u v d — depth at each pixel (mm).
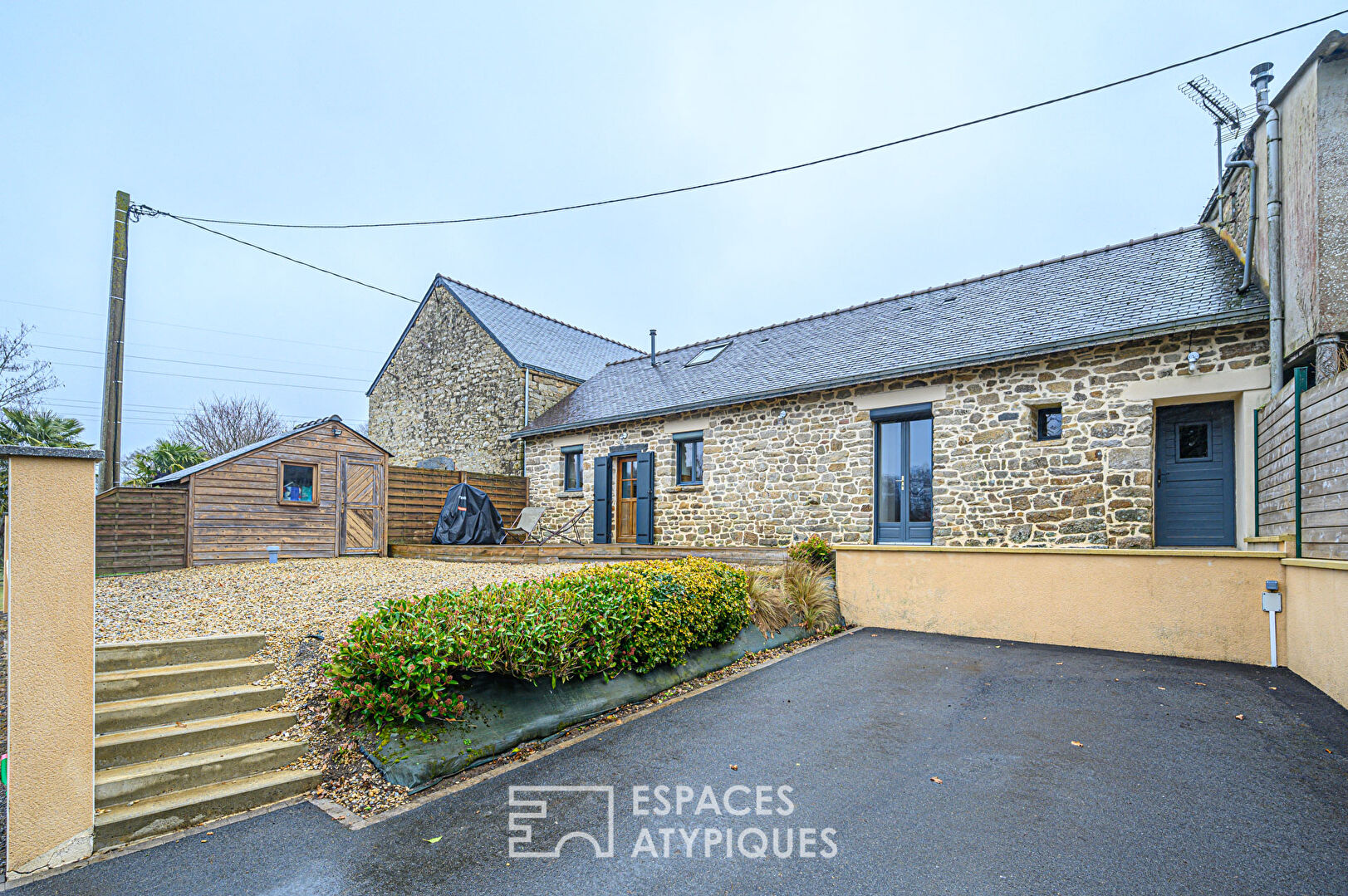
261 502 10258
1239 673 4996
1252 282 6875
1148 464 7160
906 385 8977
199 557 9484
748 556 8875
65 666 2719
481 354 15406
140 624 4871
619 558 10094
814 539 8492
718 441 11016
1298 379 5090
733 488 10773
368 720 3686
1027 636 6363
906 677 5230
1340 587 4219
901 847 2684
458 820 2986
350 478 11414
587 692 4492
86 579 2816
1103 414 7453
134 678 3654
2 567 7129
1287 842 2650
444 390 16312
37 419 14898
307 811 3078
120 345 9656
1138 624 5812
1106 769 3408
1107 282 8852
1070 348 7430
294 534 10641
